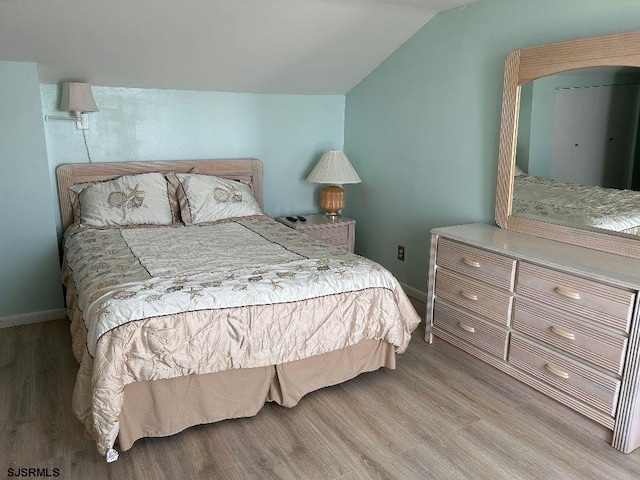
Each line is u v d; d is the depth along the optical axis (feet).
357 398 8.04
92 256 8.61
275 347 7.25
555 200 8.51
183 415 6.98
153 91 11.75
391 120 12.55
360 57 12.07
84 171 11.15
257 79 12.27
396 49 11.98
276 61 11.57
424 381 8.57
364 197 13.99
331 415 7.58
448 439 7.02
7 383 8.34
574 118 7.97
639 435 6.73
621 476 6.30
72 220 11.12
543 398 7.86
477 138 10.13
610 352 6.72
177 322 6.62
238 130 13.05
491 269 8.37
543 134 8.61
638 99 7.11
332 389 8.30
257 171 13.29
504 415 7.61
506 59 9.02
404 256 12.71
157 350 6.49
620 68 7.33
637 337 6.36
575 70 7.95
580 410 7.23
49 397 7.95
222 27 9.75
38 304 10.85
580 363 7.14
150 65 10.70
